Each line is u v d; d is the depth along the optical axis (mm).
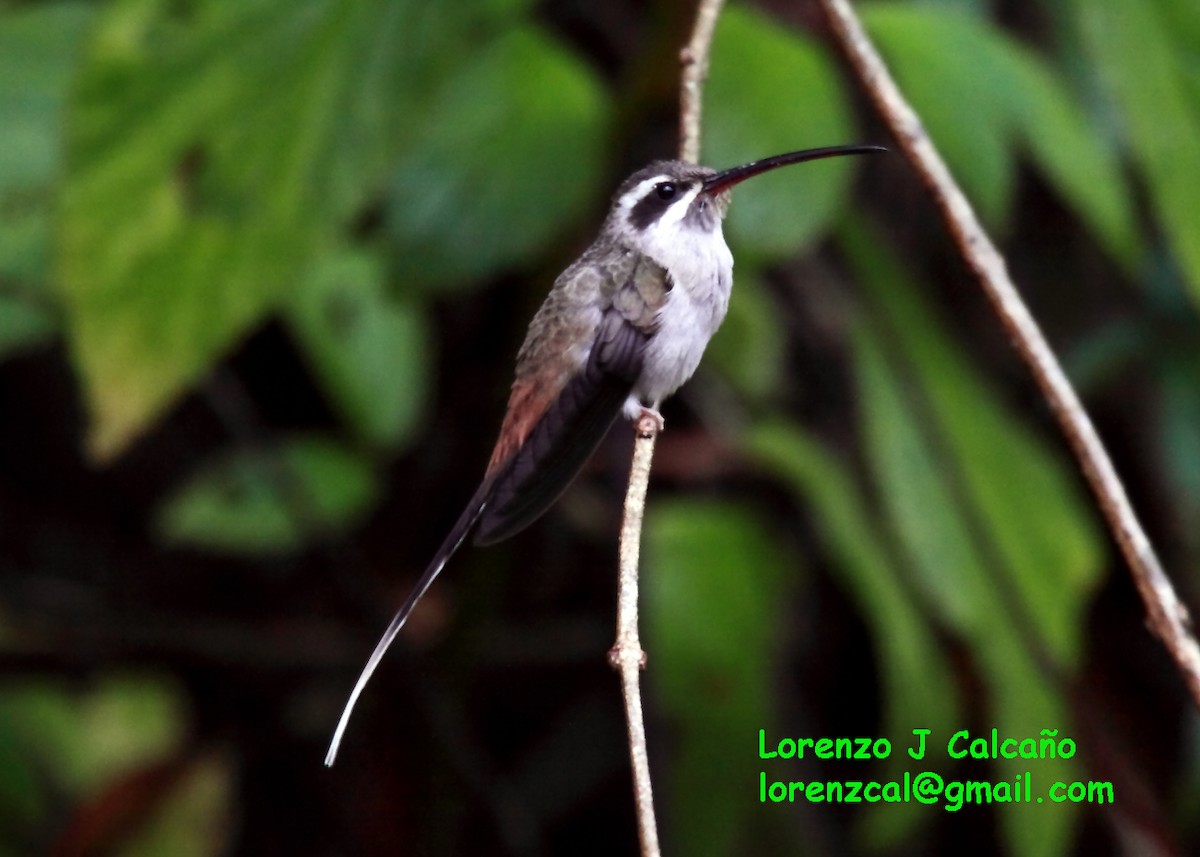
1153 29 8352
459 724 10336
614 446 10656
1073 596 8953
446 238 8352
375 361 10492
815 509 9023
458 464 11609
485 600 9922
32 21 9109
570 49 11039
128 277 7359
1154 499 11805
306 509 10750
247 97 7664
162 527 10703
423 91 7793
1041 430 11938
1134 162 10852
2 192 8711
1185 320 11227
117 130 7492
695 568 8875
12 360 12906
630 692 5258
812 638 11578
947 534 8758
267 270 7445
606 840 12242
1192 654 5582
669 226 7734
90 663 11938
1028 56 9219
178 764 11234
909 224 12109
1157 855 9906
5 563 12625
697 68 7004
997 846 11336
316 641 12109
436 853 10383
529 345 7707
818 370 11422
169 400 7250
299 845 11766
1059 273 12219
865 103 11945
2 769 11312
